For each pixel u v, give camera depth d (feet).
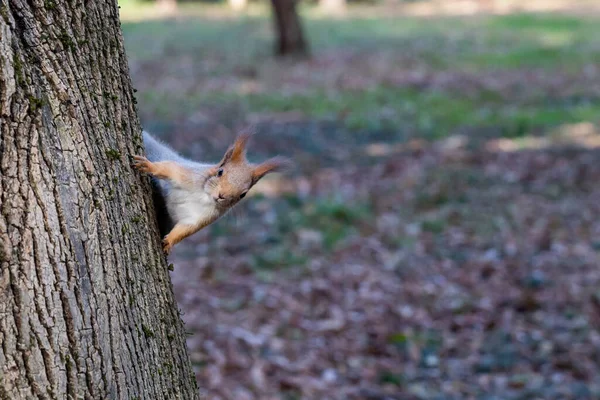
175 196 18.02
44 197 13.23
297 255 45.19
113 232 14.55
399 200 54.75
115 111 15.31
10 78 12.87
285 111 81.41
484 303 40.45
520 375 33.99
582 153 65.26
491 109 82.58
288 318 38.24
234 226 48.80
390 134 72.95
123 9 179.11
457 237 48.73
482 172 60.95
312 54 118.11
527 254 46.19
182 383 16.74
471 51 119.75
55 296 13.29
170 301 16.58
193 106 81.71
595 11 169.48
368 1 204.44
